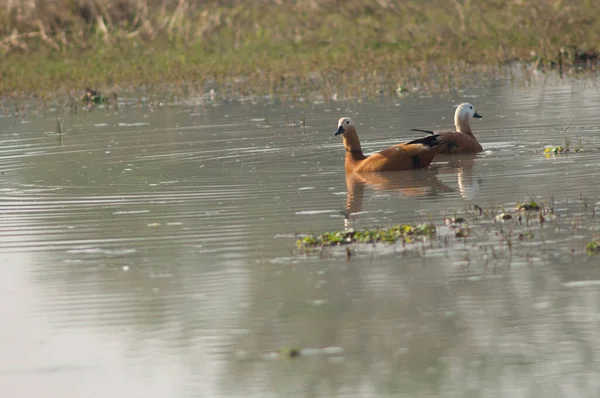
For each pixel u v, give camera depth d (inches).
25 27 3762.3
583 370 924.0
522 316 1029.8
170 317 1070.4
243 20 3917.3
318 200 1521.9
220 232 1359.5
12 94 3019.2
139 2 3924.7
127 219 1455.5
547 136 1931.6
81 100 2839.6
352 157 1750.7
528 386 900.6
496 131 2022.6
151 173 1784.0
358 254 1232.2
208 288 1142.3
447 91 2605.8
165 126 2326.5
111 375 953.5
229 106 2598.4
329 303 1081.4
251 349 994.7
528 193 1491.1
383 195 1540.4
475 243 1250.0
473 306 1056.2
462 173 1667.1
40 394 928.3
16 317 1088.2
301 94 2723.9
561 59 2962.6
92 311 1096.2
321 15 3917.3
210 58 3430.1
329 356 973.8
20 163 1939.0
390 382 919.7
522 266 1159.6
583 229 1279.5
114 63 3432.6
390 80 2859.3
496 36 3351.4
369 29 3671.3
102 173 1802.4
